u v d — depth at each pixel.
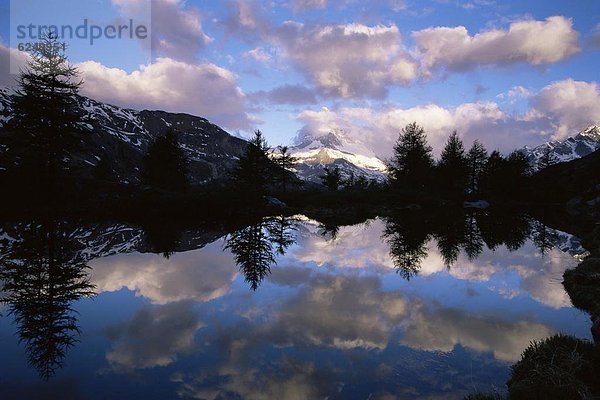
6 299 10.66
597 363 6.11
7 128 31.83
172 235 24.42
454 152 65.19
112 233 24.23
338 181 77.75
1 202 29.80
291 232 28.39
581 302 11.04
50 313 9.56
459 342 7.95
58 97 33.34
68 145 33.06
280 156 59.22
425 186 61.91
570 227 32.84
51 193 32.47
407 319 9.46
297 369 6.61
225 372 6.48
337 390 5.89
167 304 10.44
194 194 39.16
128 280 13.01
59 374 6.38
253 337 8.09
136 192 39.91
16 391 5.82
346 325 8.95
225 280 13.45
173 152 50.12
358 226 33.59
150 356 7.13
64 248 18.62
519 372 6.23
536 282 13.73
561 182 72.38
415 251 20.64
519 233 28.80
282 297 11.34
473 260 18.16
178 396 5.69
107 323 8.88
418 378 6.32
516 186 67.56
